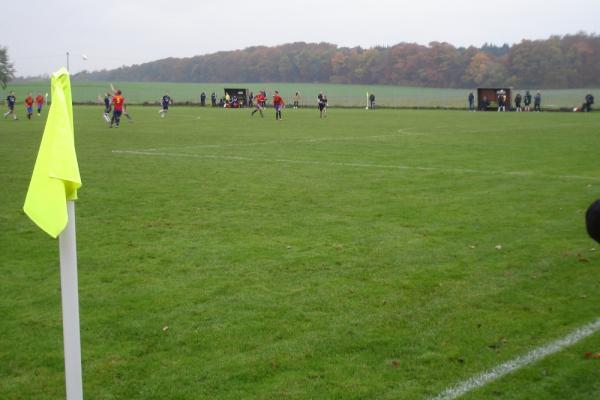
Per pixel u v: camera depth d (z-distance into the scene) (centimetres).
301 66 17175
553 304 720
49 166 380
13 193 1460
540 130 3481
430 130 3522
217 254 936
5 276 844
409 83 15088
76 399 405
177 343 622
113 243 1002
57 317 698
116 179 1656
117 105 3816
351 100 9312
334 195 1403
